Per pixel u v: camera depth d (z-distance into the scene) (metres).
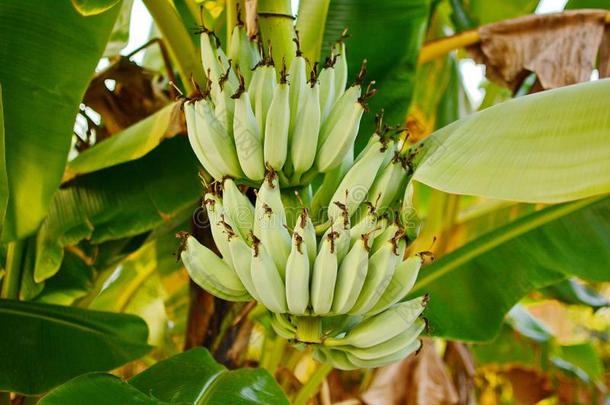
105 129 2.15
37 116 1.61
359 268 1.12
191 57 1.66
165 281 2.48
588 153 1.18
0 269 1.84
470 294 1.82
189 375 1.40
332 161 1.24
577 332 3.87
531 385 2.88
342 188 1.21
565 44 1.75
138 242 2.04
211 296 1.71
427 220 2.39
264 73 1.24
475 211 2.45
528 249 1.84
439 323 1.80
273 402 1.35
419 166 1.27
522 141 1.23
